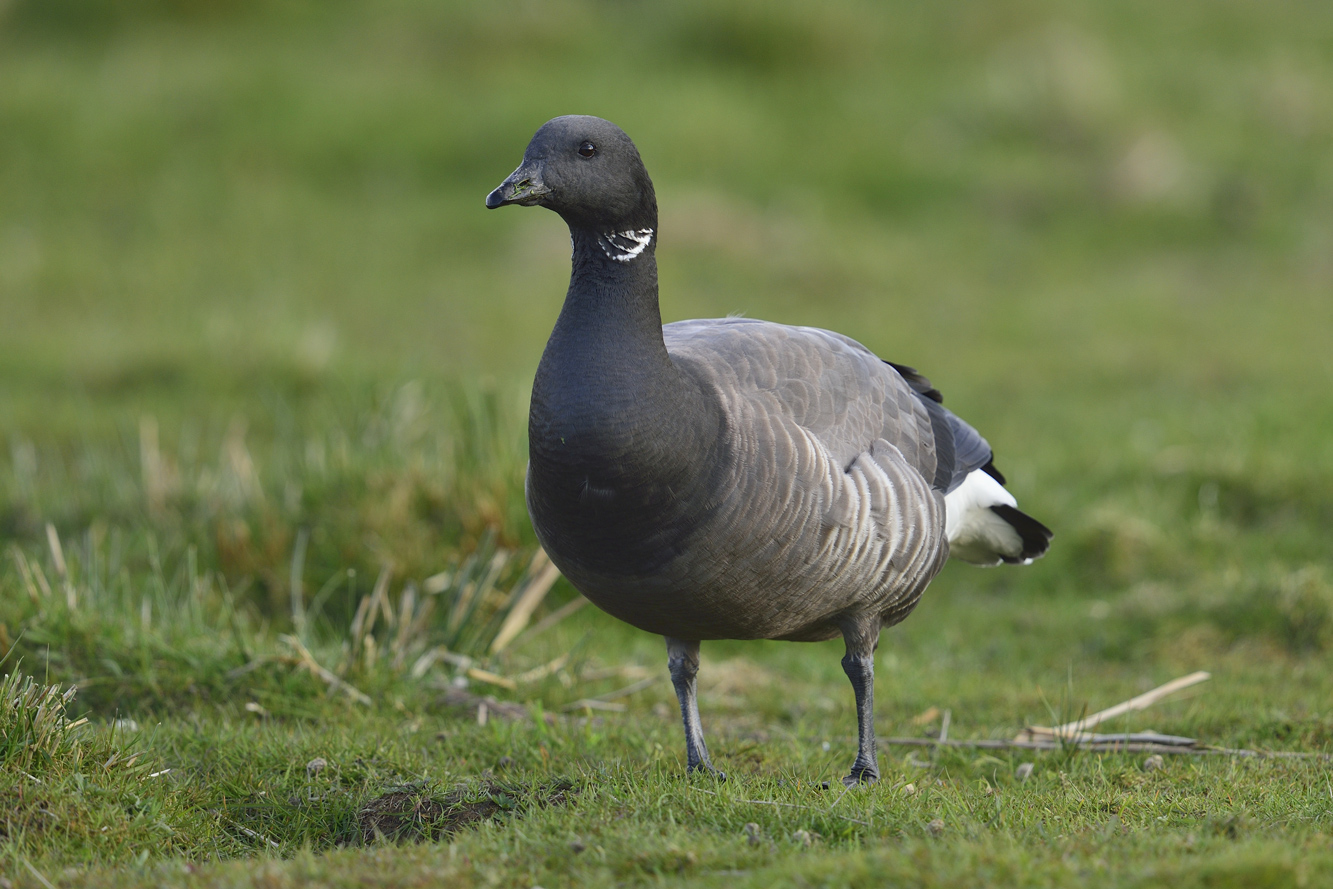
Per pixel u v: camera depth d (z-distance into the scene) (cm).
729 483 717
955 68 2781
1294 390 1698
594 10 2866
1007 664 1116
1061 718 949
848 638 801
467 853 625
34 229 2159
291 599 1138
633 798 694
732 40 2725
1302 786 746
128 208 2244
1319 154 2467
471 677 981
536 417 725
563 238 2220
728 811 673
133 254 2117
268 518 1191
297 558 1072
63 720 741
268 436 1531
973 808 694
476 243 2209
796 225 2230
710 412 727
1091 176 2395
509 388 1438
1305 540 1287
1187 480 1412
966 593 1291
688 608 747
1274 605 1130
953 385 1767
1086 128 2498
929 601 1276
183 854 675
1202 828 645
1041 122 2527
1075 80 2577
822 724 956
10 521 1252
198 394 1658
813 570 748
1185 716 930
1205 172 2406
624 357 716
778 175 2392
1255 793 721
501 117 2444
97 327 1858
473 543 1178
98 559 1070
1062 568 1289
